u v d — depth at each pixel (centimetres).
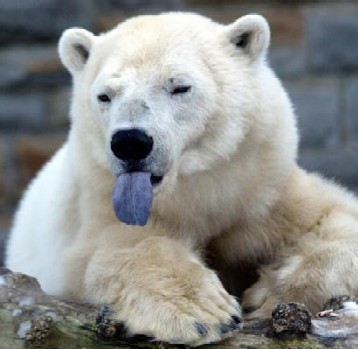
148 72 925
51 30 2061
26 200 1195
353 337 841
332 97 2070
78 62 1034
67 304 891
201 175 958
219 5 2053
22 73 2064
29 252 1121
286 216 1006
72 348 848
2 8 2048
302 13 2059
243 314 945
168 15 1018
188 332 835
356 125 2075
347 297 899
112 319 855
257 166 975
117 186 879
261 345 841
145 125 880
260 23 994
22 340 854
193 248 982
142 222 870
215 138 950
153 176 896
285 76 2070
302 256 959
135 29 977
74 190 1016
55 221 1036
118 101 911
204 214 980
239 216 994
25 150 2061
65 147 1123
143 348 845
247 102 964
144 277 876
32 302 882
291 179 1011
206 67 959
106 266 903
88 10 2059
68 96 2072
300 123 2072
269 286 955
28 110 2069
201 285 868
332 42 2066
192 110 931
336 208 1013
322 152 2064
